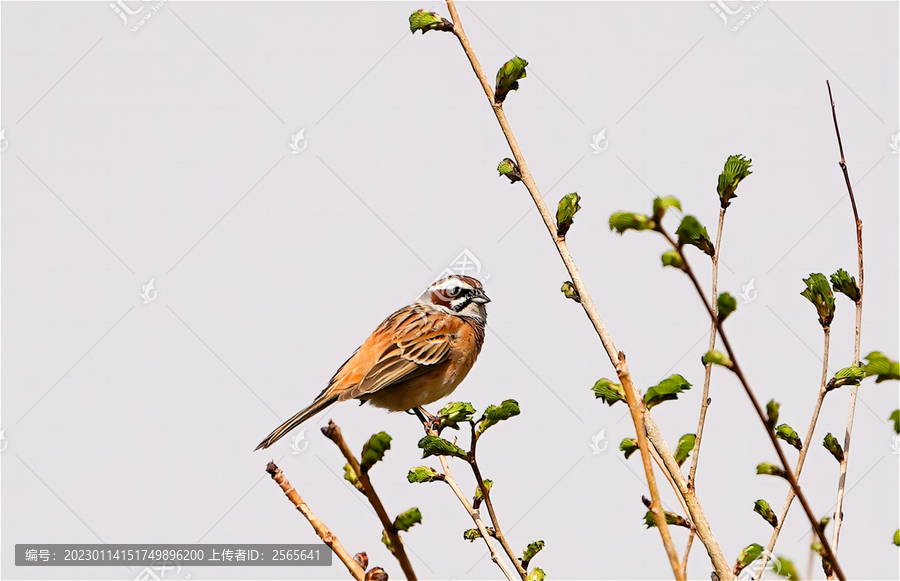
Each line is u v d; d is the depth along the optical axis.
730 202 6.08
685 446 6.78
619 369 5.05
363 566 4.84
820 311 6.86
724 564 6.14
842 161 7.20
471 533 7.99
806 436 6.75
